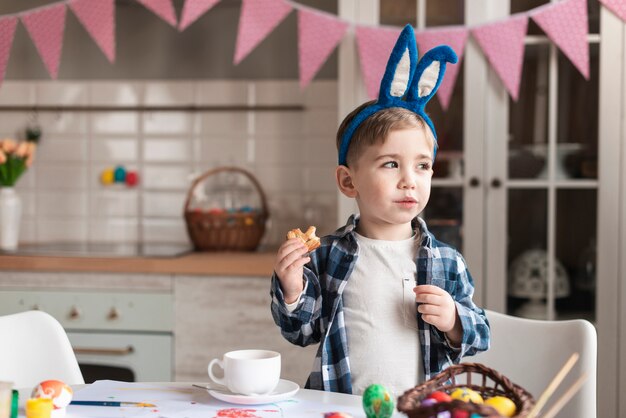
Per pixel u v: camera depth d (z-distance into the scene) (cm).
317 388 128
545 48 238
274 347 241
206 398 105
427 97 130
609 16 231
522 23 233
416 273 129
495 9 237
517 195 241
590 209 237
